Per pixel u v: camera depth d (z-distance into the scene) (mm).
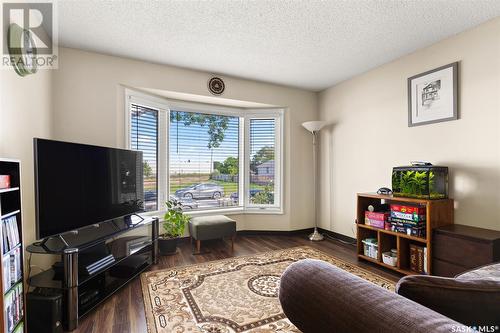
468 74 2369
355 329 592
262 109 4164
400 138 2977
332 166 3963
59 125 2613
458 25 2303
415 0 1959
